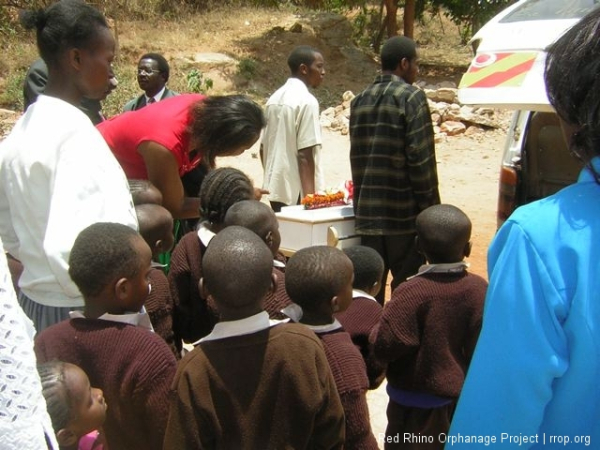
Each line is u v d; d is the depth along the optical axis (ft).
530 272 4.33
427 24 77.05
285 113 16.58
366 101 13.94
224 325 6.51
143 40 54.03
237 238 6.69
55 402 5.76
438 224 9.04
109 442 7.02
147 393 6.81
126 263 6.97
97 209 7.39
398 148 13.65
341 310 7.80
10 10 53.52
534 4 11.32
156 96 19.97
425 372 8.89
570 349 4.28
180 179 11.57
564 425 4.41
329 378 6.60
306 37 59.93
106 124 11.57
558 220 4.33
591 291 4.19
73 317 7.13
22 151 7.50
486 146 38.04
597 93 4.11
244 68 53.21
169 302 9.50
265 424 6.35
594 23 4.20
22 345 3.72
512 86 9.67
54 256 7.13
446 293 8.85
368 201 13.96
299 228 14.08
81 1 8.09
